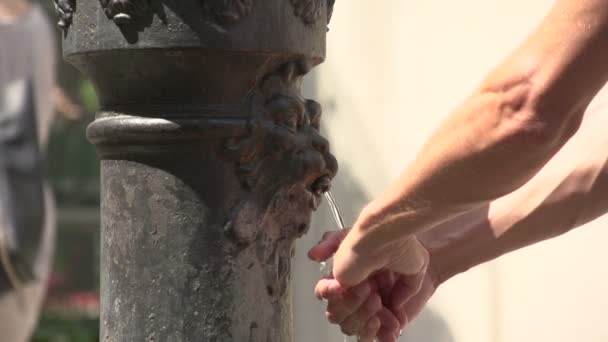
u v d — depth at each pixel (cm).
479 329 524
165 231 262
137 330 265
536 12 495
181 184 261
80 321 1210
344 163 543
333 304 327
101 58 262
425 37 524
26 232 547
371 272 304
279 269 272
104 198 272
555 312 512
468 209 262
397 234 277
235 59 258
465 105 250
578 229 507
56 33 773
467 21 514
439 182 256
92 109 1180
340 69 545
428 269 354
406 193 263
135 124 260
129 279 266
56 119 1202
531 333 515
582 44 234
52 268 1253
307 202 272
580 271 506
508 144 242
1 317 547
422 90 525
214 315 262
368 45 538
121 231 267
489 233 356
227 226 261
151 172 262
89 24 261
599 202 350
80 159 1238
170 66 257
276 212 268
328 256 330
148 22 254
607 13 232
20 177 548
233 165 262
